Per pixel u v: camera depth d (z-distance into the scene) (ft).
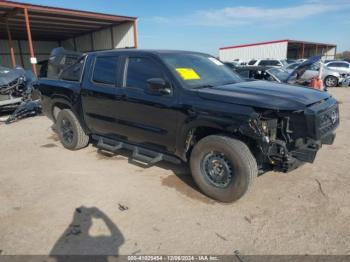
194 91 11.72
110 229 10.02
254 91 11.65
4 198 12.37
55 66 26.09
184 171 14.76
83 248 9.09
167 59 13.05
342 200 11.57
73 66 17.74
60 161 16.61
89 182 13.74
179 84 12.10
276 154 10.61
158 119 12.75
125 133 14.64
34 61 49.32
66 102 17.63
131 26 64.85
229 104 10.72
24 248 9.15
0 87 29.43
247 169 10.60
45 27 71.67
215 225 10.16
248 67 36.45
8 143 20.59
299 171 14.43
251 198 11.93
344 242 9.07
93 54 16.34
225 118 10.61
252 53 118.42
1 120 28.76
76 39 91.50
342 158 16.02
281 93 11.43
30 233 9.91
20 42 92.48
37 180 14.10
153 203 11.70
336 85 58.54
